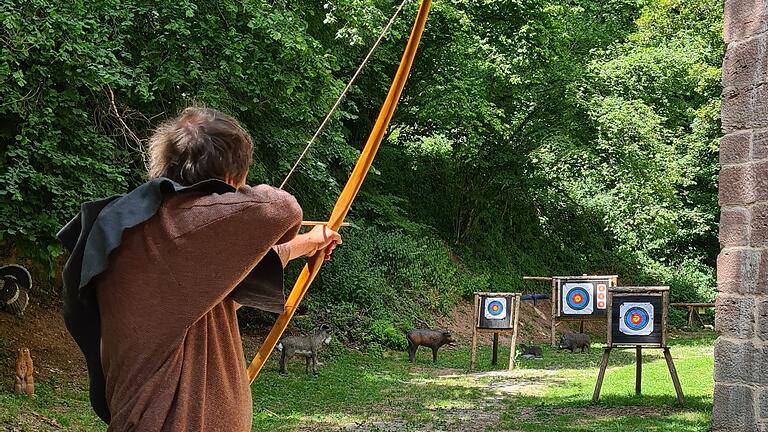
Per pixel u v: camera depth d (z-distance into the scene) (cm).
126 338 196
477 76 2272
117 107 1084
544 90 2395
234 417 203
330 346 1700
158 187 199
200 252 196
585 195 2898
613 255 2959
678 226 2950
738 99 636
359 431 906
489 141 2492
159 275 196
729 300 631
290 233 206
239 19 1120
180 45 1078
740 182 630
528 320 2420
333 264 1906
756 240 616
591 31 2523
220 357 204
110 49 974
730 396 625
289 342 1409
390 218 2247
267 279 207
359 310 1891
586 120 2442
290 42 1098
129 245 197
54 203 920
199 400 197
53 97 934
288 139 1254
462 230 2583
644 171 2494
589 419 939
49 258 959
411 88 2216
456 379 1414
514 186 2652
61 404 988
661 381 1233
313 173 1268
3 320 1270
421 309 2102
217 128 211
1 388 1009
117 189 1012
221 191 202
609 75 2419
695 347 1962
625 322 1060
